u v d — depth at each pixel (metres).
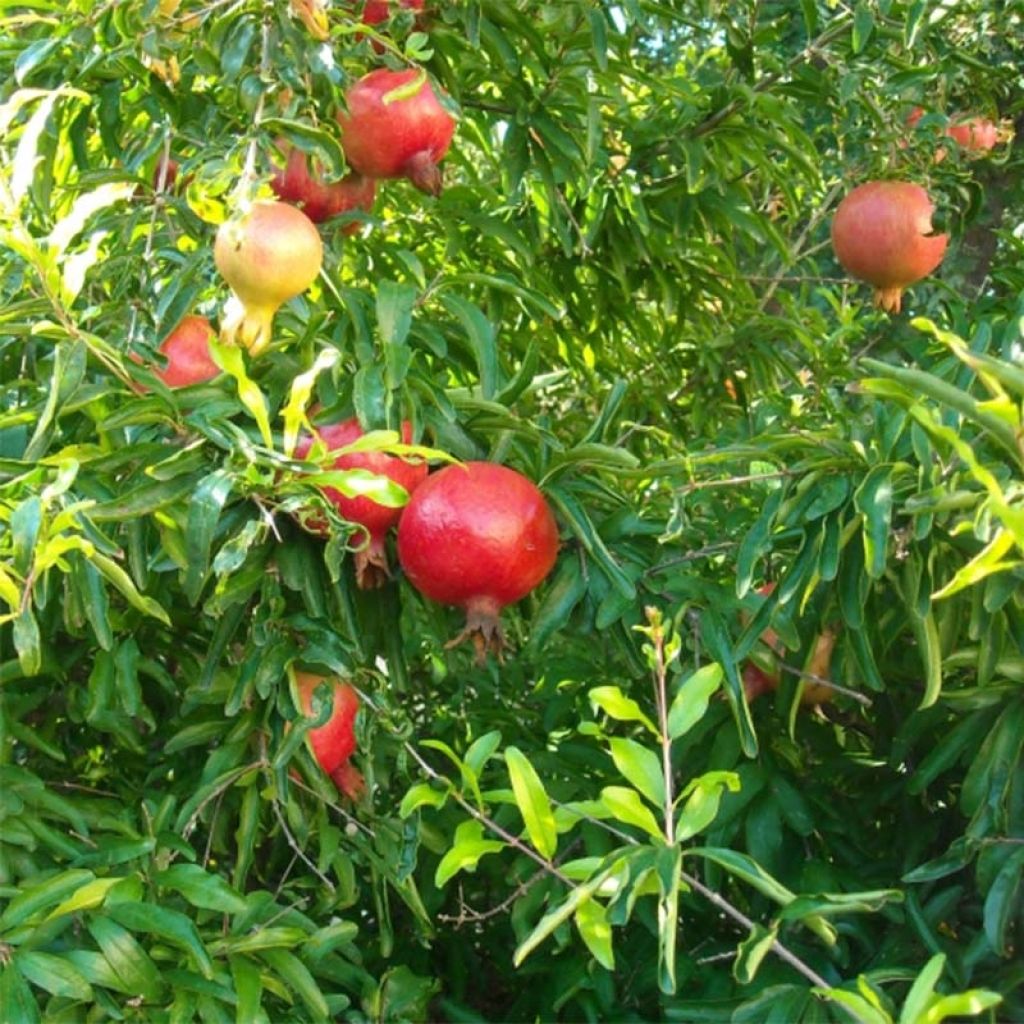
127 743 0.99
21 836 0.89
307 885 1.02
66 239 0.80
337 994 0.98
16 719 0.98
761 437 0.86
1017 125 1.40
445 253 1.20
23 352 1.07
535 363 0.92
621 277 1.34
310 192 0.96
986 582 0.81
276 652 0.88
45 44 0.92
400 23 0.96
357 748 0.99
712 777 0.74
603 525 0.93
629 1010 1.02
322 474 0.78
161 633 1.03
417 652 1.25
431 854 1.12
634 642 0.93
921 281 1.31
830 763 1.06
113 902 0.85
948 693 0.92
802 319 1.43
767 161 1.32
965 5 1.21
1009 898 0.87
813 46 1.24
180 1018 0.85
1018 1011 0.92
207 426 0.81
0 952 0.81
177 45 0.91
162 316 0.89
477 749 0.82
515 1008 1.12
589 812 0.80
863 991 0.71
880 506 0.80
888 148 1.19
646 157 1.30
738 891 1.07
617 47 1.20
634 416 1.44
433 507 0.83
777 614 0.88
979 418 0.68
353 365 0.93
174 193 0.97
